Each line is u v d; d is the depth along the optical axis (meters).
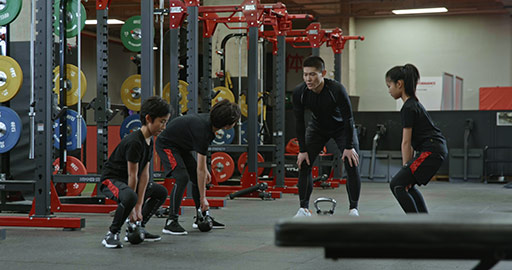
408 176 3.70
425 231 1.40
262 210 6.34
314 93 4.79
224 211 6.22
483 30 16.31
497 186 10.41
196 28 6.41
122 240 4.23
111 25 18.48
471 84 16.42
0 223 4.91
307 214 5.03
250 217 5.68
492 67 16.25
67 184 6.78
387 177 11.67
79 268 3.20
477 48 16.36
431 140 3.69
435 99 15.60
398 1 15.75
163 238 4.30
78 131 6.24
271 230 4.75
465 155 11.46
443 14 16.53
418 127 3.72
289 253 3.69
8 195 6.51
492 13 16.17
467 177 11.44
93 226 5.00
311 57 4.76
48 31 4.74
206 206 4.54
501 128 11.37
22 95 6.72
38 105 4.79
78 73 6.20
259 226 5.00
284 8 7.93
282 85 8.15
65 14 6.28
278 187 8.34
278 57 8.06
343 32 16.53
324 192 8.87
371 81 17.16
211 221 4.68
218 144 8.45
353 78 17.09
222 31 12.13
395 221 1.44
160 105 3.64
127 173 3.84
